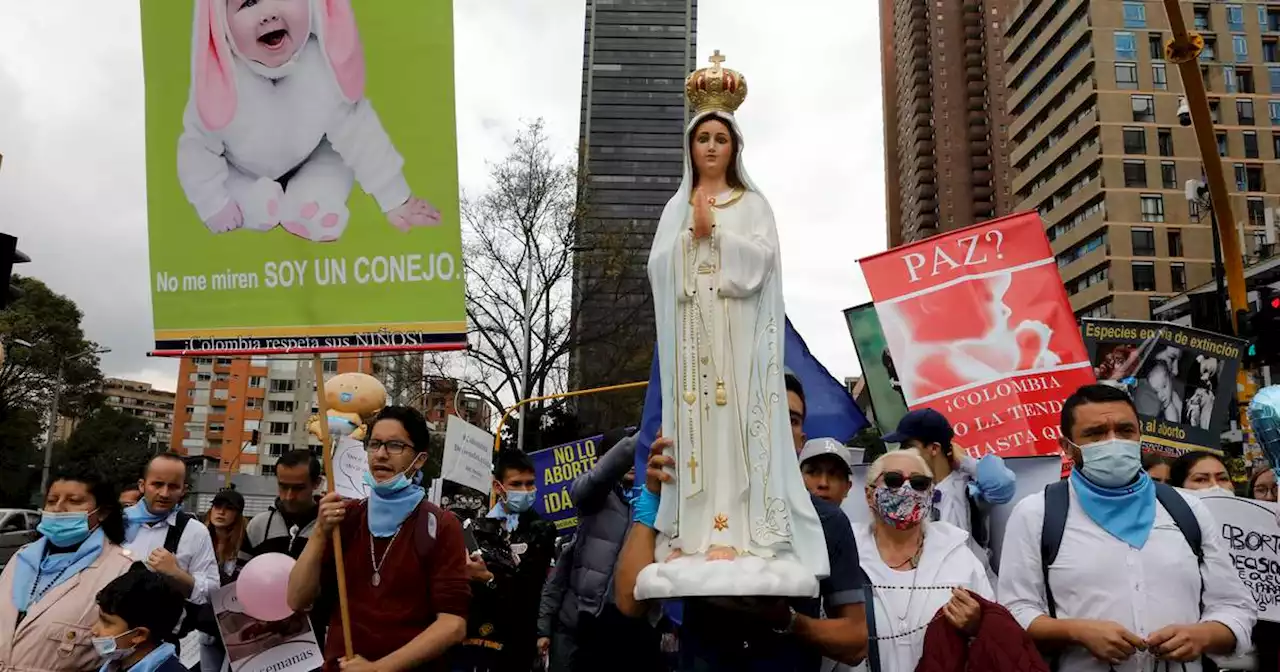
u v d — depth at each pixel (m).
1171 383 8.67
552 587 6.02
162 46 4.79
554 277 31.28
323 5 4.65
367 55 4.59
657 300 3.31
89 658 4.88
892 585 3.97
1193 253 62.72
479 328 31.14
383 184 4.54
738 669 3.11
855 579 3.42
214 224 4.64
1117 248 62.78
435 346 4.42
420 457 4.24
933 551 4.06
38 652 4.81
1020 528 4.01
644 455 3.48
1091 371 6.61
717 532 3.00
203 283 4.62
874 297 7.15
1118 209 63.28
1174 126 64.50
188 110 4.73
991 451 6.58
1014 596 3.94
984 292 6.89
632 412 32.12
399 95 4.55
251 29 4.70
